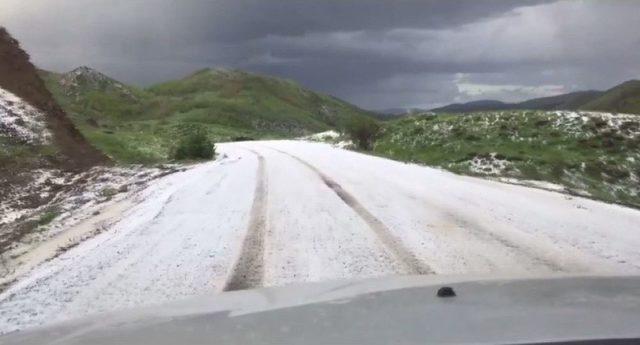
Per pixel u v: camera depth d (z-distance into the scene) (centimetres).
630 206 1384
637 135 4134
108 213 1440
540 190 1656
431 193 1572
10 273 870
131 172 2584
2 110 3175
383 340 223
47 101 3681
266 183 1906
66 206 1662
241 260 853
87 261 898
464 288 311
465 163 3706
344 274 756
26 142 2986
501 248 891
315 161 2995
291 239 992
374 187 1730
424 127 4716
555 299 277
